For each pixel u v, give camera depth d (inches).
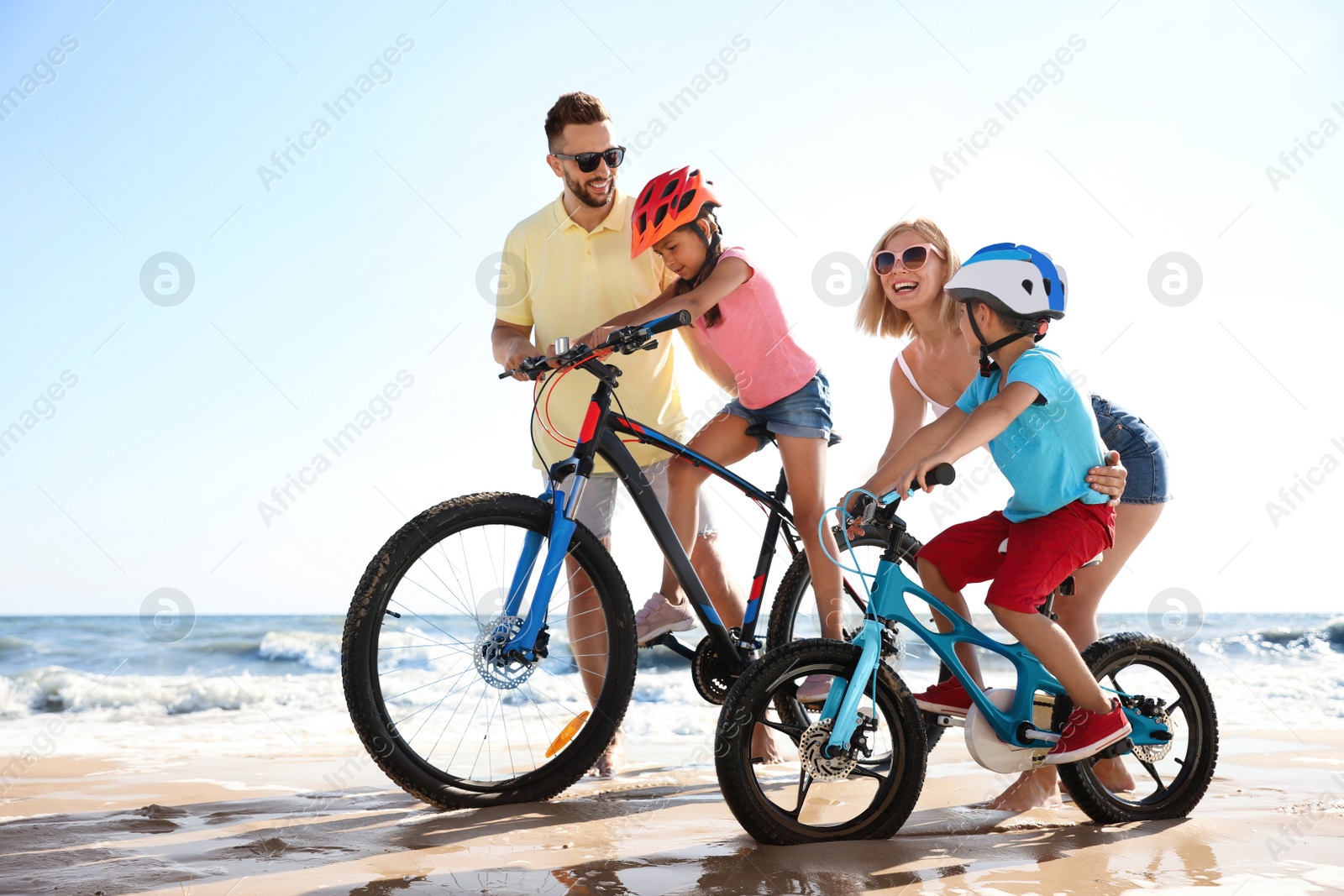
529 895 64.3
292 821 89.4
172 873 69.6
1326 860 77.4
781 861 75.2
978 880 70.2
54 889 65.0
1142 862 76.6
